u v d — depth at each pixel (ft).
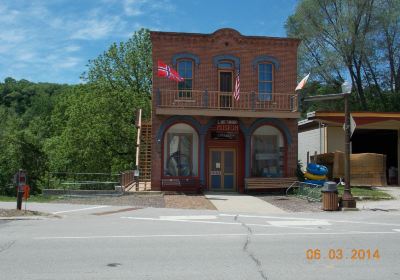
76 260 28.91
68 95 159.33
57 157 126.21
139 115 94.48
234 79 82.74
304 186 76.74
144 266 27.32
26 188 54.29
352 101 148.15
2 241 35.63
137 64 142.92
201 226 45.85
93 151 121.49
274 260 29.14
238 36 82.94
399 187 87.45
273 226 46.32
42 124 197.77
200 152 80.94
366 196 73.87
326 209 61.11
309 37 147.84
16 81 348.79
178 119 80.69
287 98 83.76
